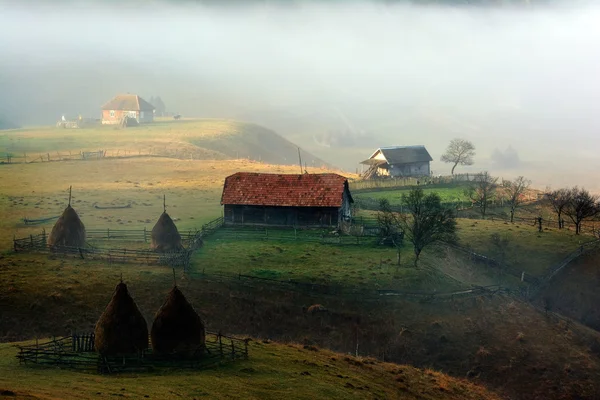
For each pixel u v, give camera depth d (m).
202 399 39.81
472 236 91.81
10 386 38.06
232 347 49.31
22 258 73.69
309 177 93.94
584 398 58.72
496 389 58.84
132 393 39.16
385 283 71.69
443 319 67.31
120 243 81.75
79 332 59.69
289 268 74.81
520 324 68.81
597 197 137.25
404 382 52.31
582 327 72.12
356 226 89.25
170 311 48.12
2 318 60.41
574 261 85.19
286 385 44.81
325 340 63.53
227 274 71.81
